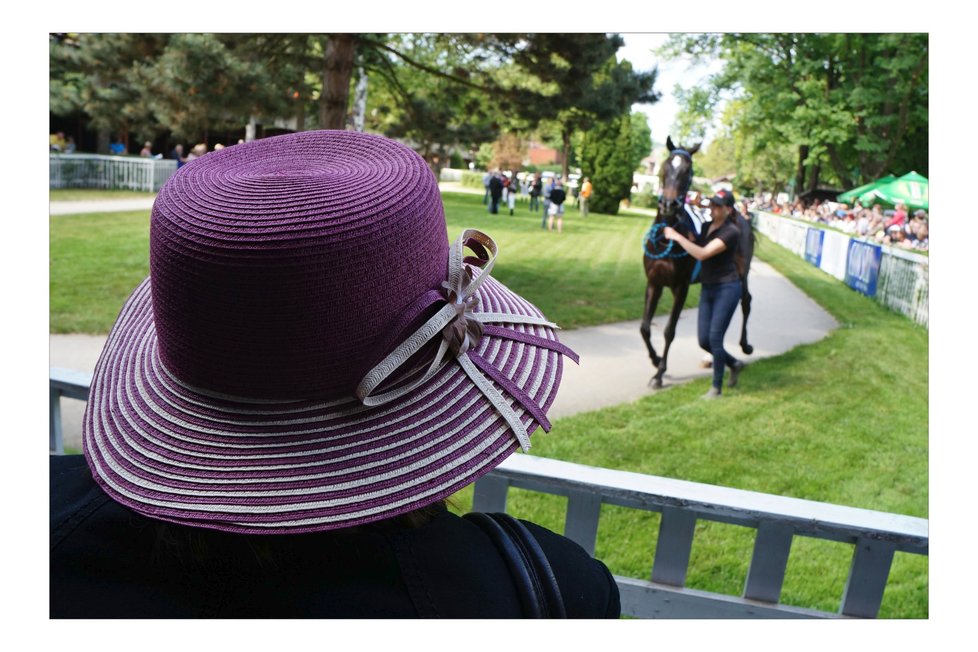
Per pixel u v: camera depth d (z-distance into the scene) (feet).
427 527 2.88
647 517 14.46
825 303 37.47
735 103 59.52
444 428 2.99
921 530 5.70
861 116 57.26
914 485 17.33
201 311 2.82
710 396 22.79
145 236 45.78
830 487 17.13
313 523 2.70
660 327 31.89
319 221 2.79
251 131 68.80
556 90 37.09
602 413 20.90
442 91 39.63
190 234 2.80
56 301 30.81
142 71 34.09
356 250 2.81
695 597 6.12
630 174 74.18
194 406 2.97
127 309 3.78
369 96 55.16
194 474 2.81
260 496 2.76
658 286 23.41
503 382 3.18
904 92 55.31
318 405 2.95
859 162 63.10
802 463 18.33
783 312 35.27
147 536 2.81
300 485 2.79
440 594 2.70
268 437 2.89
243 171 3.26
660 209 23.11
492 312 3.65
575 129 37.45
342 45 33.45
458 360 3.17
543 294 36.50
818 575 12.71
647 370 25.52
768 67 56.65
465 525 2.96
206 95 33.94
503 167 99.60
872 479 17.58
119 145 79.05
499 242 51.44
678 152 23.09
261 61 35.50
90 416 3.19
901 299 35.19
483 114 39.63
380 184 3.01
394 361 2.90
